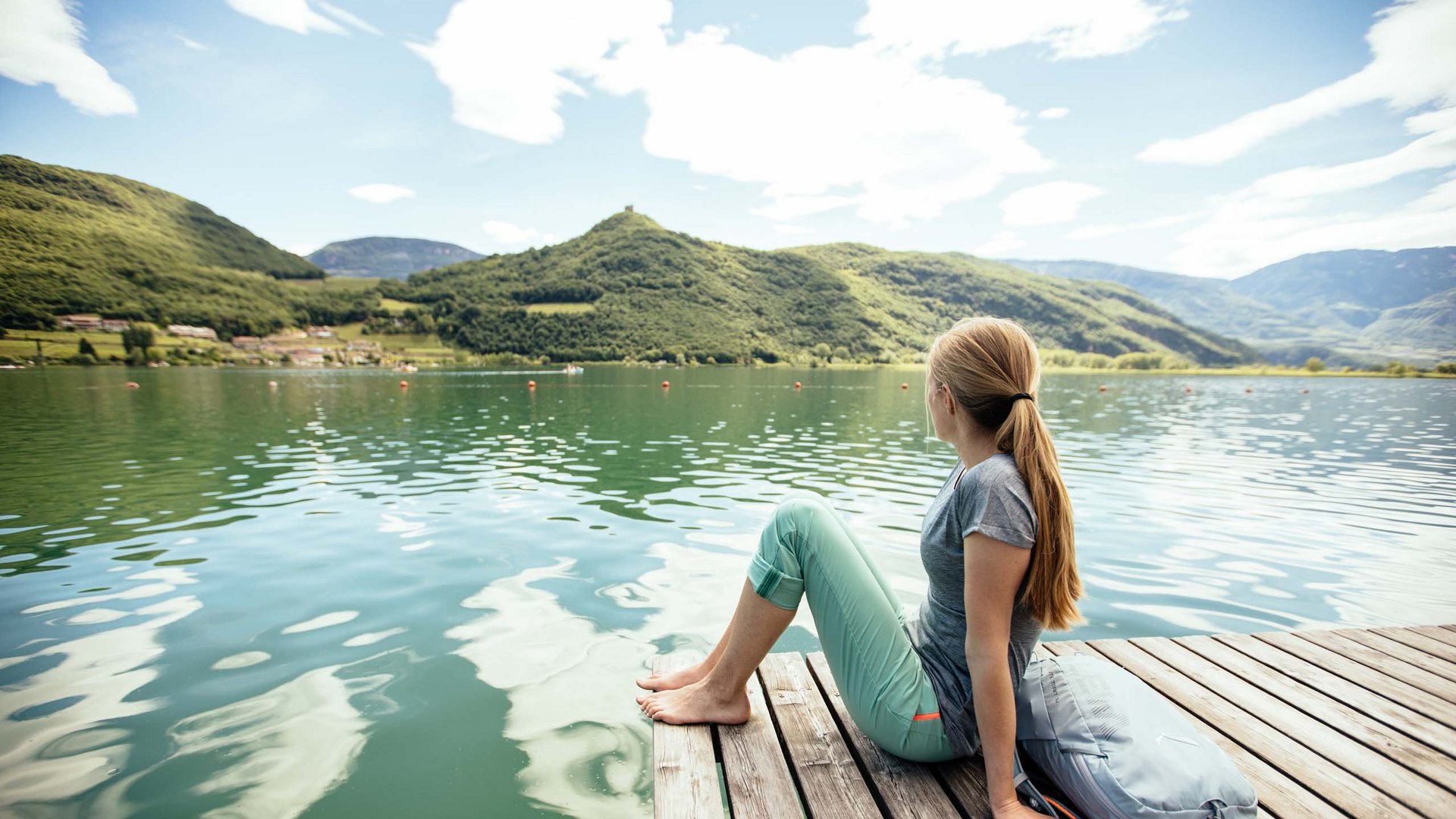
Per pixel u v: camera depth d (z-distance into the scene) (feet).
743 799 6.68
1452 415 81.35
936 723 6.55
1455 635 11.78
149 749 9.18
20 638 13.14
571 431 54.44
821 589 6.88
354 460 38.22
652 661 11.41
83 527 21.94
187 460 37.68
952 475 6.61
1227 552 20.30
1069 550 5.60
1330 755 7.89
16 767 8.69
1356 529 23.34
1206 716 8.88
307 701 10.63
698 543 20.33
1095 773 5.86
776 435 53.26
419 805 8.02
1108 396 126.93
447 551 19.35
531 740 9.56
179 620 14.07
